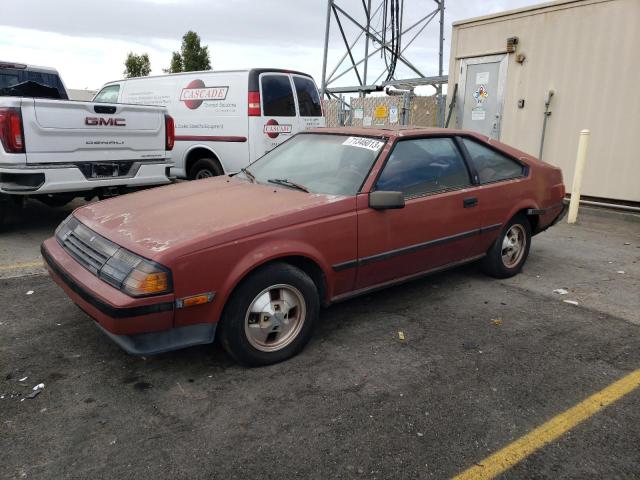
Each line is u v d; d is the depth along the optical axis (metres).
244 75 7.88
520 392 3.04
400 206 3.59
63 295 4.40
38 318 3.94
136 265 2.84
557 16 8.84
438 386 3.09
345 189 3.73
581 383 3.15
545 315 4.20
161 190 4.16
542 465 2.43
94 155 5.98
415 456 2.48
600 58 8.38
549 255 6.02
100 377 3.14
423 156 4.17
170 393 2.98
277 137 8.10
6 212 6.26
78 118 5.76
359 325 3.96
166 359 3.37
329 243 3.45
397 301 4.47
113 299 2.78
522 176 4.95
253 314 3.19
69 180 5.76
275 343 3.32
